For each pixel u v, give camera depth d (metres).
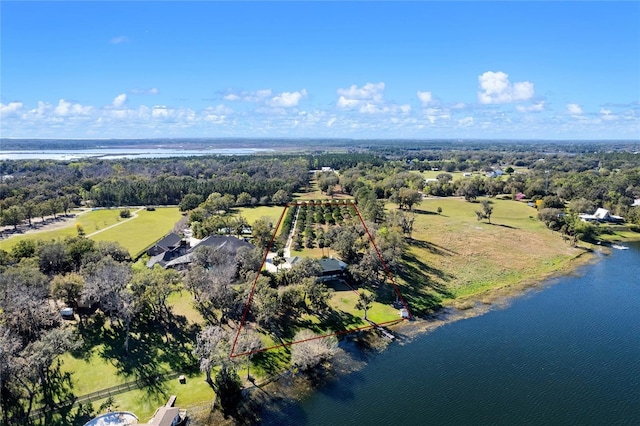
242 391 60.41
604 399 59.81
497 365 68.06
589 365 68.38
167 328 72.31
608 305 92.69
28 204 159.62
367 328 79.00
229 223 138.12
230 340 64.50
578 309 90.44
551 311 89.31
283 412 56.66
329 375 64.88
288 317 78.94
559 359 70.12
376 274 96.25
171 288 76.38
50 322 66.06
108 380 60.41
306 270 88.25
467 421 54.81
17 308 63.91
